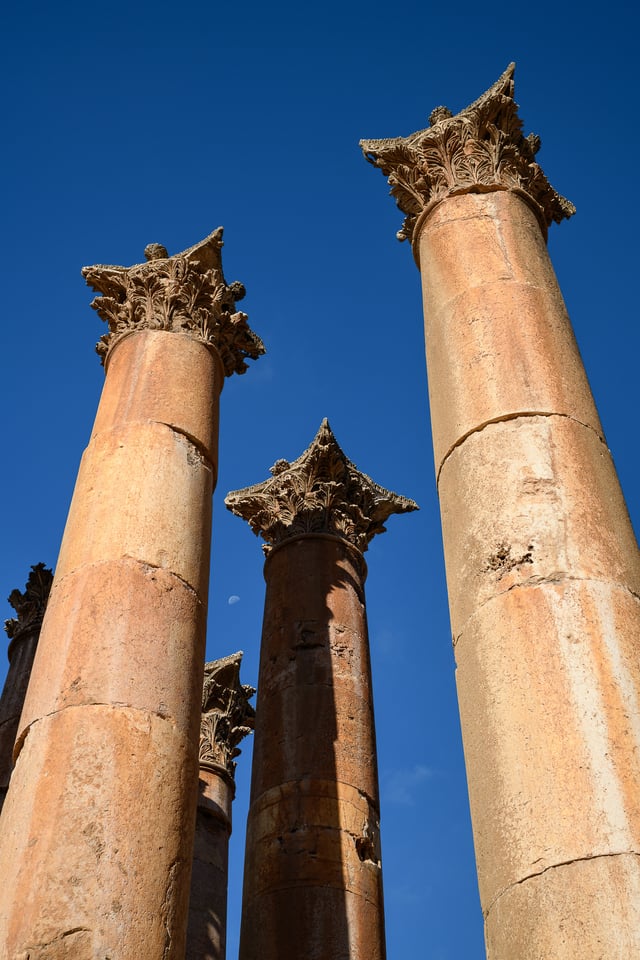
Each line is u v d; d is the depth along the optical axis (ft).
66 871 31.35
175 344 49.80
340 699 56.70
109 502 41.75
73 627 37.70
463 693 32.19
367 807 53.36
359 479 69.62
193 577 40.86
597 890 25.75
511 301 41.16
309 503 66.39
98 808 32.81
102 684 35.86
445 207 46.83
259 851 51.85
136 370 48.19
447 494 36.99
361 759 55.01
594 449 36.22
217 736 77.61
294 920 48.67
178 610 39.24
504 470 35.32
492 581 32.91
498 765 29.37
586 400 38.01
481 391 38.01
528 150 49.80
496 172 47.67
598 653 29.96
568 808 27.35
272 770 54.34
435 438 39.24
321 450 67.87
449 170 48.14
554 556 32.50
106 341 52.54
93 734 34.45
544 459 35.22
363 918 49.26
